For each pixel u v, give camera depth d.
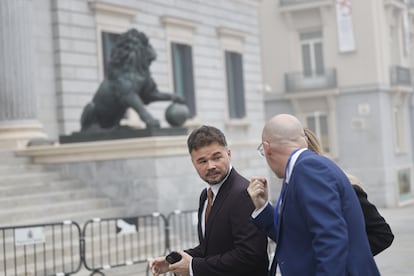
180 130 16.56
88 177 15.95
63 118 19.67
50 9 19.81
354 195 4.30
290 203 4.34
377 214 4.94
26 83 17.81
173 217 14.89
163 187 15.55
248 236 4.83
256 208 4.76
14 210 13.50
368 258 4.27
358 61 33.72
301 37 35.12
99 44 20.89
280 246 4.45
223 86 26.78
